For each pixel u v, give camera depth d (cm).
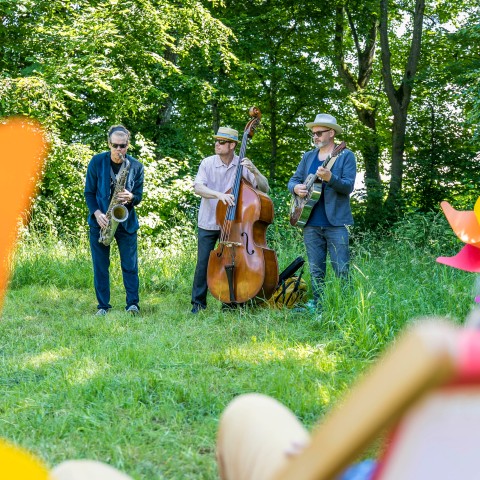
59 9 1447
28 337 614
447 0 2142
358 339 574
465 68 1805
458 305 618
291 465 80
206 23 1500
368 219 1742
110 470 128
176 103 1742
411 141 1955
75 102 1465
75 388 430
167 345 574
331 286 695
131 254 741
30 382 450
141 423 369
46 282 915
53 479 120
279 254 893
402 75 2239
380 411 67
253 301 735
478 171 1838
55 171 1311
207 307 766
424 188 1855
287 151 1988
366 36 2016
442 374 61
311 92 1869
